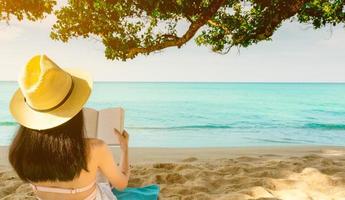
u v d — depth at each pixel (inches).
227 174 211.0
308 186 186.2
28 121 84.7
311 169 208.8
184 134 896.9
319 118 1321.4
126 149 115.4
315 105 1955.0
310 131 921.5
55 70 84.7
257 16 359.3
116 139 126.8
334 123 1130.0
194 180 197.6
